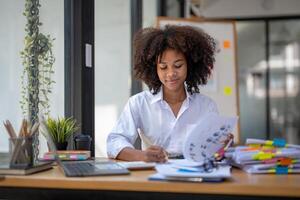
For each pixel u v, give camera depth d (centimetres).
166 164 122
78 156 150
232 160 128
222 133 121
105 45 267
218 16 475
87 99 219
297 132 464
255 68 473
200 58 174
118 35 290
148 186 100
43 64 190
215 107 179
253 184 96
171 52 161
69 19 214
